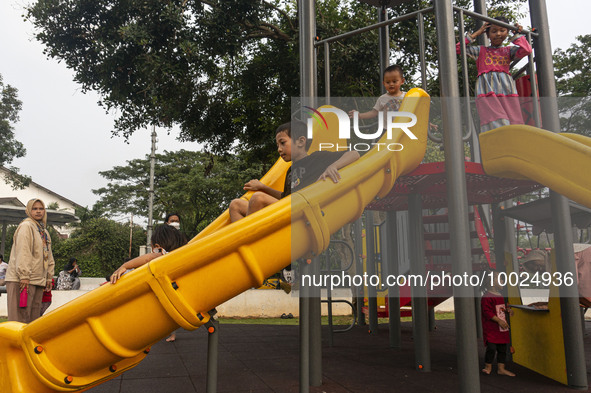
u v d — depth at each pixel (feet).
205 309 8.63
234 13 33.12
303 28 14.05
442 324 29.09
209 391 8.95
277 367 15.65
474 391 10.19
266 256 8.70
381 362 16.72
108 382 13.37
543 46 14.33
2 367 9.37
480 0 22.80
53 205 115.55
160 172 110.73
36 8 32.81
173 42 31.89
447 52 11.42
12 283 15.37
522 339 15.90
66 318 8.62
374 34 33.68
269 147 39.83
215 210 93.25
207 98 40.50
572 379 12.70
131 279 8.40
